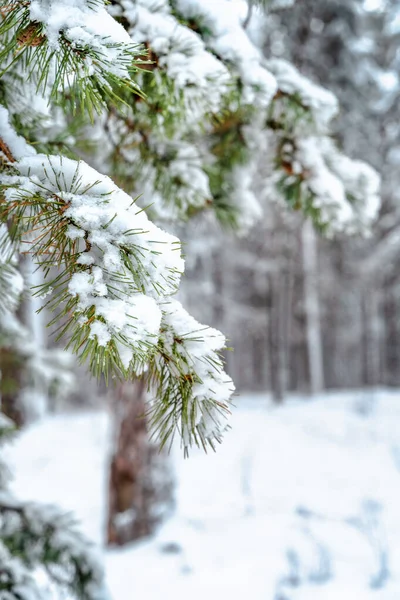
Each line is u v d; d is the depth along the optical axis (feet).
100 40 2.71
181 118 4.83
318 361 51.01
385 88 37.42
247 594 13.58
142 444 18.19
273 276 44.04
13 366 12.05
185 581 14.46
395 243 42.73
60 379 12.72
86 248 2.72
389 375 62.39
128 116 5.29
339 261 47.67
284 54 22.50
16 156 3.41
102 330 2.42
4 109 3.56
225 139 6.44
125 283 2.63
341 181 6.68
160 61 4.21
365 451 27.86
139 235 2.70
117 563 15.99
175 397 3.01
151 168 5.64
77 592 6.43
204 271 42.11
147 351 2.68
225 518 19.24
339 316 66.33
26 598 5.81
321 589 13.52
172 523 18.66
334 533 17.28
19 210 3.05
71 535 6.81
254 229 39.27
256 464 26.09
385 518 18.42
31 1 2.67
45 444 31.07
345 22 30.63
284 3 7.09
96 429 34.73
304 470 25.13
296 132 6.21
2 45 3.40
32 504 6.99
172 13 4.50
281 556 15.58
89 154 5.86
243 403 46.57
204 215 7.47
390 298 59.36
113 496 18.15
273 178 6.65
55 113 4.92
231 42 4.67
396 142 38.40
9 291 4.18
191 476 24.76
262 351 69.31
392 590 13.21
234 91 4.94
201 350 2.96
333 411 37.63
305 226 34.50
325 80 28.94
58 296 2.61
